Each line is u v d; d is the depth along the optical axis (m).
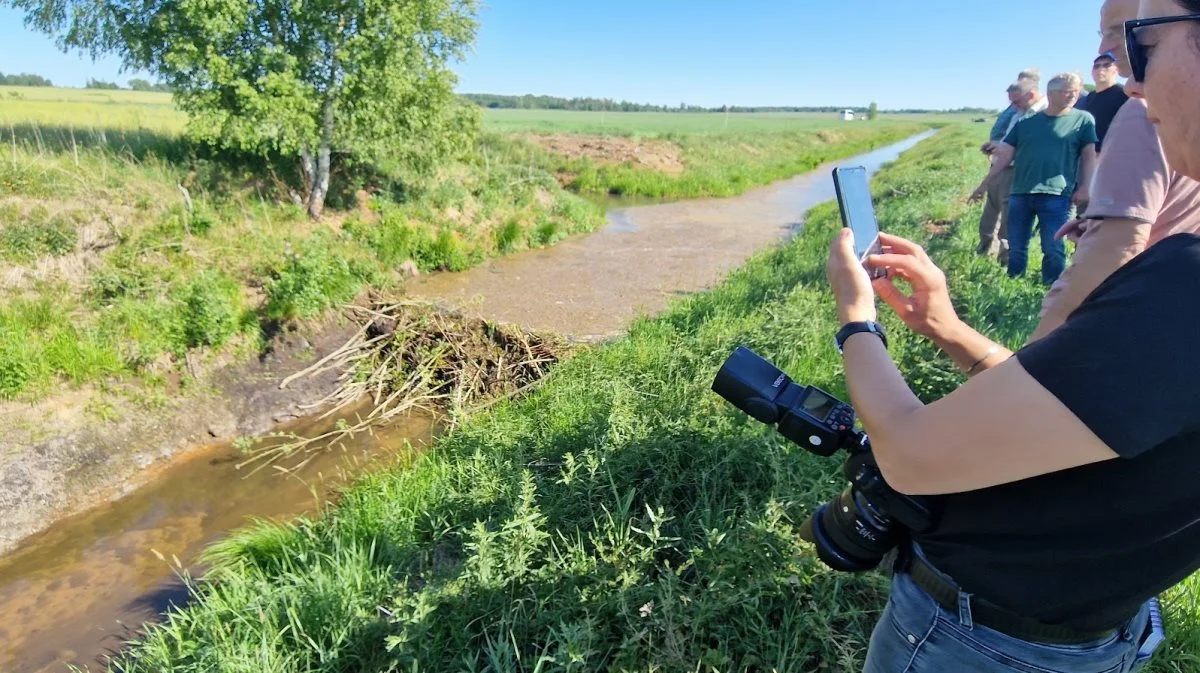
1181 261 0.92
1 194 7.47
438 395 7.32
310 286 7.89
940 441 1.06
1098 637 1.20
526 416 5.88
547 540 3.63
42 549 5.20
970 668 1.24
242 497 5.81
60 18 9.62
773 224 17.09
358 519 4.54
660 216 18.30
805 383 5.04
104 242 7.52
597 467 3.95
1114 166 2.76
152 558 5.11
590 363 6.76
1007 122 7.79
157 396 6.48
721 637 2.81
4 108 15.74
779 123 76.38
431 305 8.63
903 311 1.75
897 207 13.25
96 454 5.91
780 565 2.89
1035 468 0.98
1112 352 0.90
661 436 4.24
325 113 10.23
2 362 5.88
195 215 8.59
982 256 7.80
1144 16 1.02
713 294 8.66
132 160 9.76
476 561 3.35
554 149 26.06
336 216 11.02
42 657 4.19
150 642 3.78
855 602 2.88
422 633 2.99
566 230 14.84
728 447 3.96
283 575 3.93
